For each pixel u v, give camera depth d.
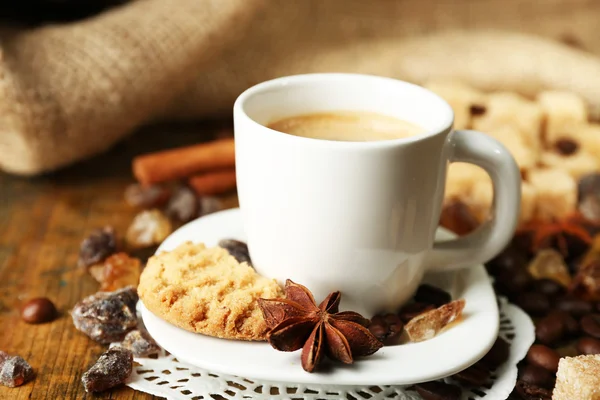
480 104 0.52
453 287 0.40
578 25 0.66
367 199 0.35
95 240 0.44
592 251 0.45
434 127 0.37
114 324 0.39
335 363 0.35
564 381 0.35
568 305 0.41
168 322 0.36
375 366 0.34
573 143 0.51
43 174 0.52
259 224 0.37
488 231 0.39
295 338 0.35
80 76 0.48
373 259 0.36
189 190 0.49
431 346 0.35
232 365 0.34
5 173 0.52
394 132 0.39
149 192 0.49
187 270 0.37
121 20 0.50
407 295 0.38
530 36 0.61
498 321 0.37
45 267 0.44
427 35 0.62
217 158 0.50
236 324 0.35
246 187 0.37
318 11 0.60
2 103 0.46
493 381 0.37
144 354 0.38
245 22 0.52
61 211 0.48
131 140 0.56
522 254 0.45
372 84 0.39
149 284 0.36
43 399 0.36
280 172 0.35
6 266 0.44
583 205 0.48
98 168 0.53
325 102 0.39
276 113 0.39
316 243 0.36
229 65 0.56
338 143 0.35
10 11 0.53
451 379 0.37
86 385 0.36
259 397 0.36
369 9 0.62
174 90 0.52
